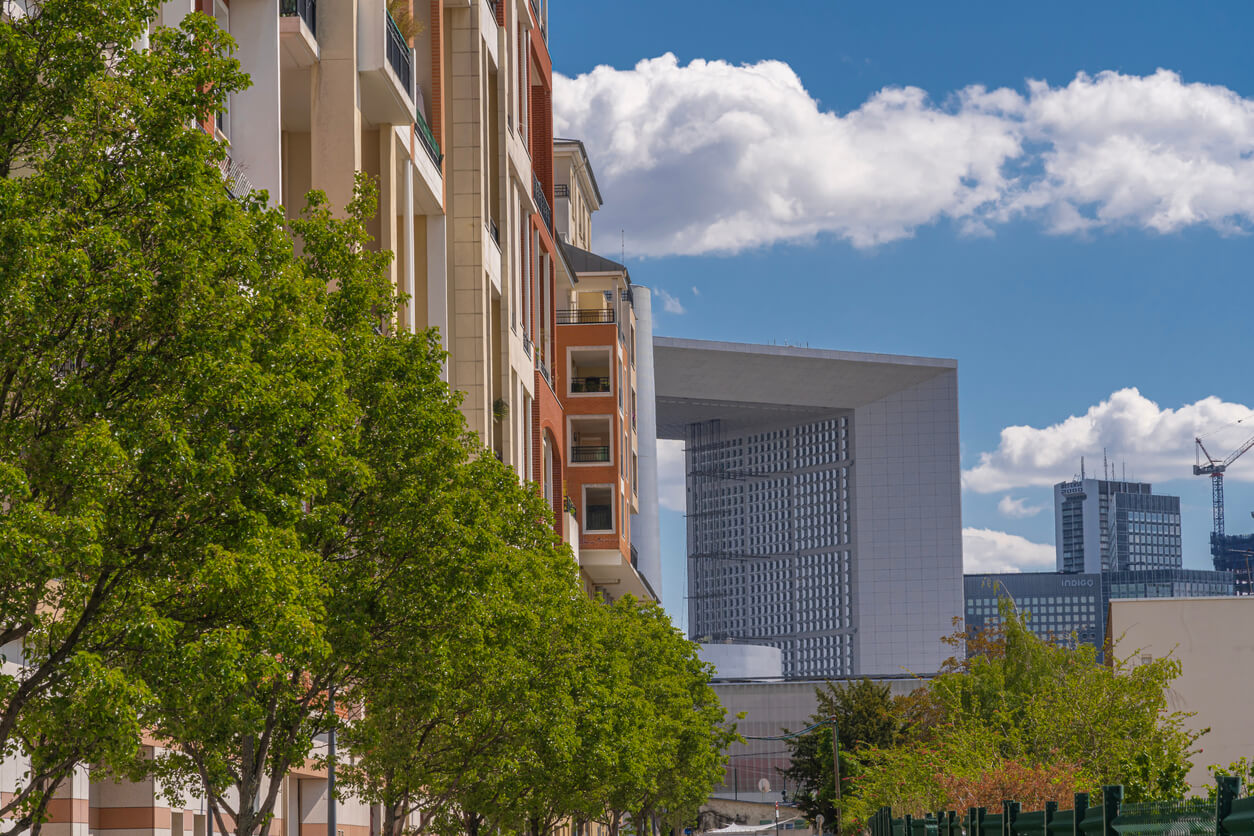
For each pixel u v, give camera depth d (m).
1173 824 8.35
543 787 32.50
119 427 12.71
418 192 43.44
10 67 12.74
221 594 13.52
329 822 23.14
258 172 29.47
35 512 11.57
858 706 99.88
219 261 13.54
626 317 95.56
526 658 27.64
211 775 19.08
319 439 15.03
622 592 90.88
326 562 18.66
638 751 39.59
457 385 47.66
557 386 78.12
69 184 12.78
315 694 20.19
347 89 33.50
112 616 13.12
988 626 64.94
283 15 31.28
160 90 13.43
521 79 59.81
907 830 21.16
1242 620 61.34
